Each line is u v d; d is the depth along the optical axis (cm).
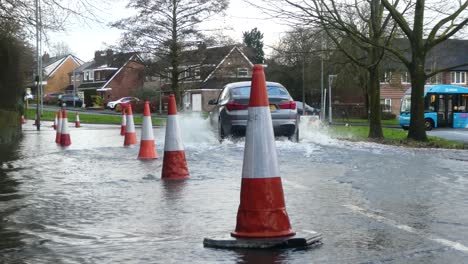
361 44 2427
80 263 486
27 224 644
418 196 793
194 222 638
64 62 12600
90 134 2836
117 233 593
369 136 2453
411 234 576
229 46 5906
